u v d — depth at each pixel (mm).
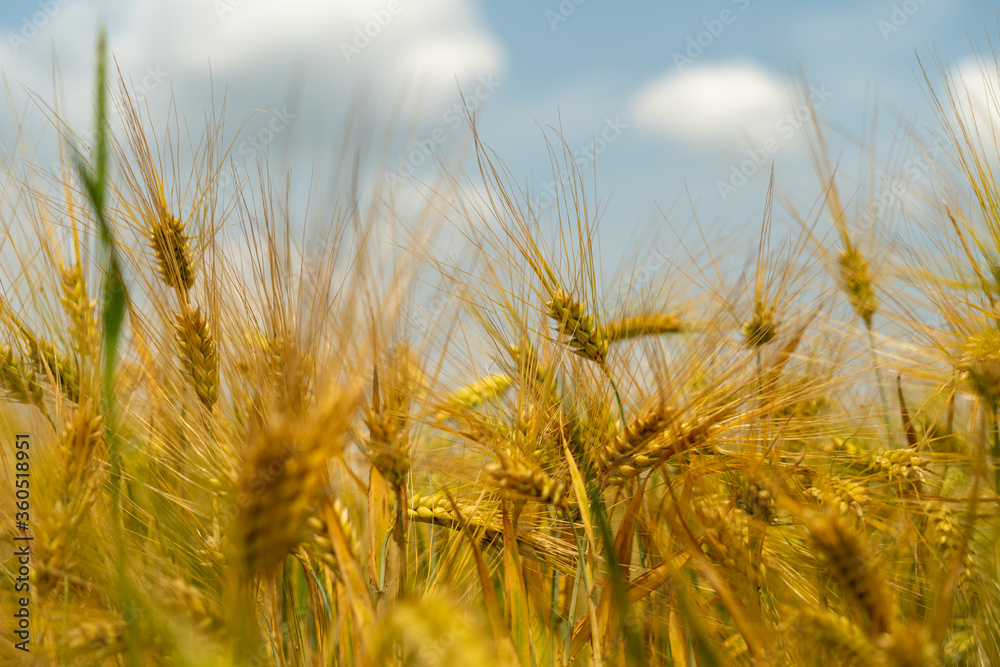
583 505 1597
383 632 1489
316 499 1507
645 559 1659
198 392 1610
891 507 1664
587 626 1612
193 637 1532
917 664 1503
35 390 1628
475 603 1649
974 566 1637
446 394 1646
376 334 1557
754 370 1649
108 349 1545
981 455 1575
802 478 1668
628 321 1685
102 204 1528
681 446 1622
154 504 1611
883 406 1750
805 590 1624
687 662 1638
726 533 1597
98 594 1593
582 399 1667
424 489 1680
